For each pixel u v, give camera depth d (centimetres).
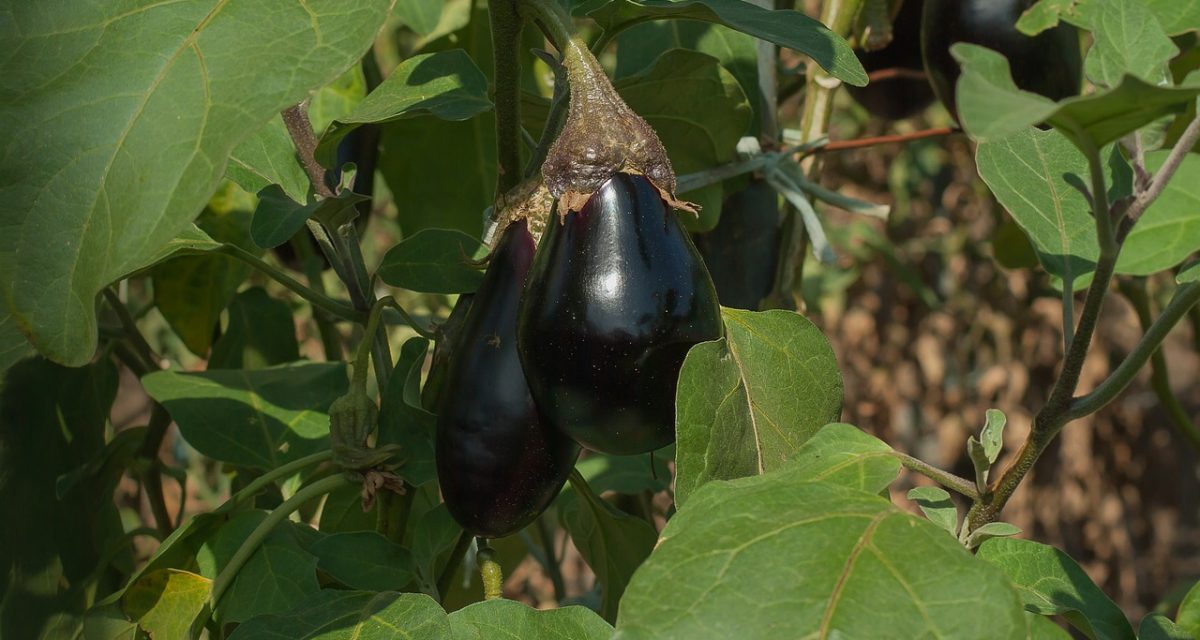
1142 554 495
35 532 179
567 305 138
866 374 452
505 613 145
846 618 126
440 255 158
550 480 146
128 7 131
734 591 127
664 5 152
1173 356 608
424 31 206
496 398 145
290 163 164
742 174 191
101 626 154
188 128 128
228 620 152
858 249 384
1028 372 437
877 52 198
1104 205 133
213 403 177
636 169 140
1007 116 121
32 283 128
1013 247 229
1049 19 169
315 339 339
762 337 148
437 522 158
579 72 141
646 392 139
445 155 211
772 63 194
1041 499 468
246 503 160
